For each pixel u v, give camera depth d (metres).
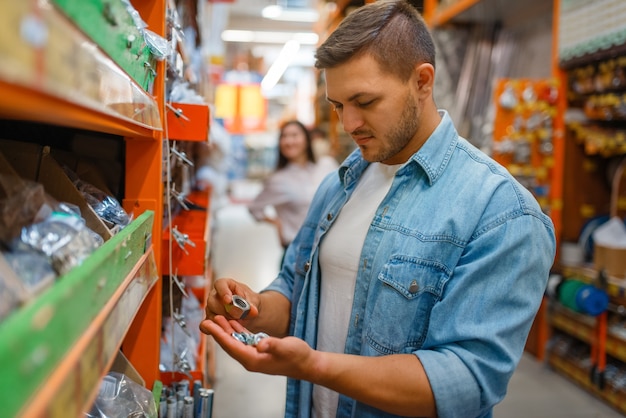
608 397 3.14
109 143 1.31
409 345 1.14
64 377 0.46
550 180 3.75
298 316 1.39
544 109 3.67
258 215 4.13
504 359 1.04
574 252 3.63
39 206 0.73
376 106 1.08
